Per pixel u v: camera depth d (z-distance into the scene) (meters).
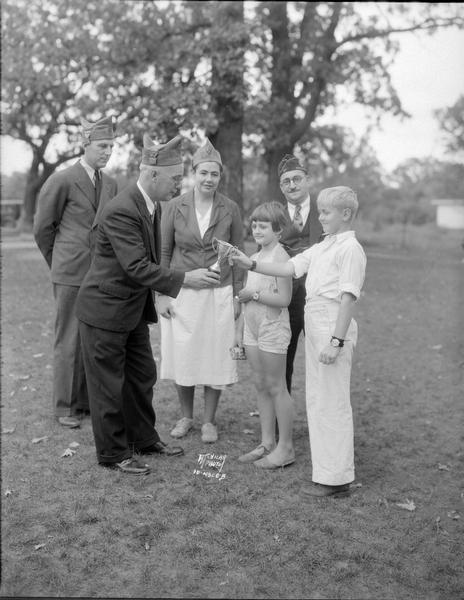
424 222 28.31
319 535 2.81
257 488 3.25
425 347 6.86
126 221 3.25
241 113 10.95
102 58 11.41
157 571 2.54
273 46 12.74
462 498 3.21
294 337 3.80
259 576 2.50
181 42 11.26
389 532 2.86
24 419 4.30
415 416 4.55
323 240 3.31
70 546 2.71
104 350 3.35
